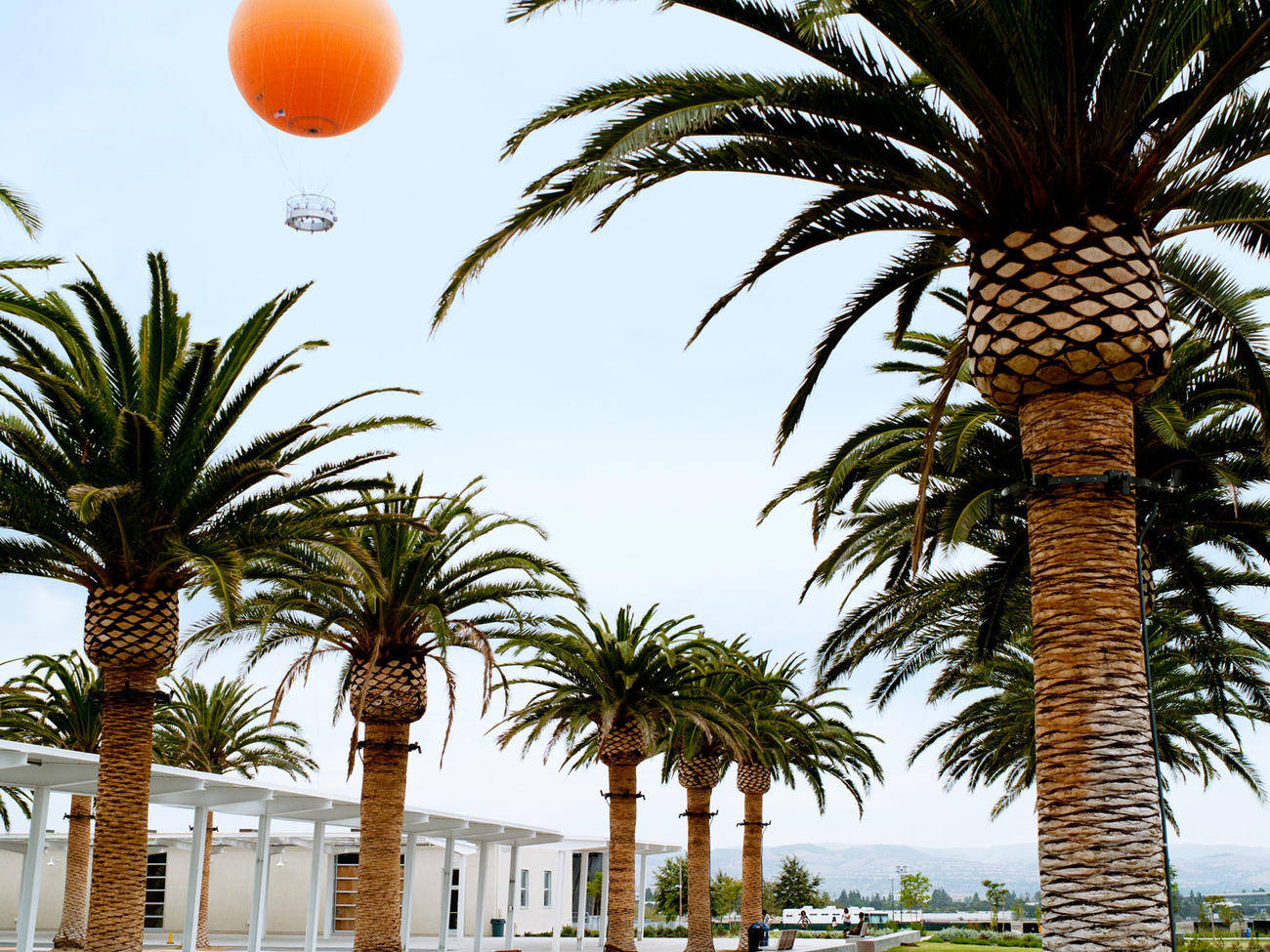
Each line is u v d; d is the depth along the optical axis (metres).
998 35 7.81
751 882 34.22
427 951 34.38
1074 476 7.97
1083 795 7.46
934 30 7.87
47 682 31.70
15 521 13.87
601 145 8.52
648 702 27.77
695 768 32.22
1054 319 8.02
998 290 8.33
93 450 14.37
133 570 14.67
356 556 15.68
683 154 9.30
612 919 27.02
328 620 19.98
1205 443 14.34
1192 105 8.27
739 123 8.95
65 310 14.82
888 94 8.63
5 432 13.42
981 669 23.33
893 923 68.69
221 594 13.10
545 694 27.95
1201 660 19.14
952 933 52.91
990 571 15.99
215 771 36.53
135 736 14.58
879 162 8.96
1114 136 8.23
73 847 32.62
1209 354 14.35
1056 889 7.46
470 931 51.03
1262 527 14.81
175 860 48.38
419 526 15.94
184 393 14.59
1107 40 8.10
